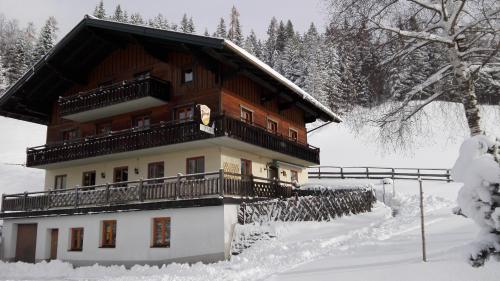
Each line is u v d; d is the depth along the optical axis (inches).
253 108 876.6
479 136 203.6
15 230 941.8
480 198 193.2
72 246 833.5
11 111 1029.8
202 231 670.5
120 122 912.3
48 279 621.9
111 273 645.3
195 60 814.5
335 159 1692.9
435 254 364.8
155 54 830.5
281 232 655.8
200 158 795.4
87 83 982.4
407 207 859.4
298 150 977.5
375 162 1619.1
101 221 792.3
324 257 460.4
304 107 1071.0
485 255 195.6
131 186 800.3
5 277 671.8
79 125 990.4
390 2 496.1
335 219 743.1
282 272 421.1
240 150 842.2
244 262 554.3
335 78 1845.5
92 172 951.6
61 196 863.7
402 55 504.7
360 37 509.4
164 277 486.6
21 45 2765.7
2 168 1697.8
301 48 2487.7
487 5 452.4
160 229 724.0
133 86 814.5
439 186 1144.8
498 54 464.1
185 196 698.2
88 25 853.8
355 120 557.6
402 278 306.8
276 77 820.0
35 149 993.5
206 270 526.3
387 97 538.0
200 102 792.3
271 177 960.9
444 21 478.3
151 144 786.8
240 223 687.7
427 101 507.8
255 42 3412.9
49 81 999.6
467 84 468.1
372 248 460.8
